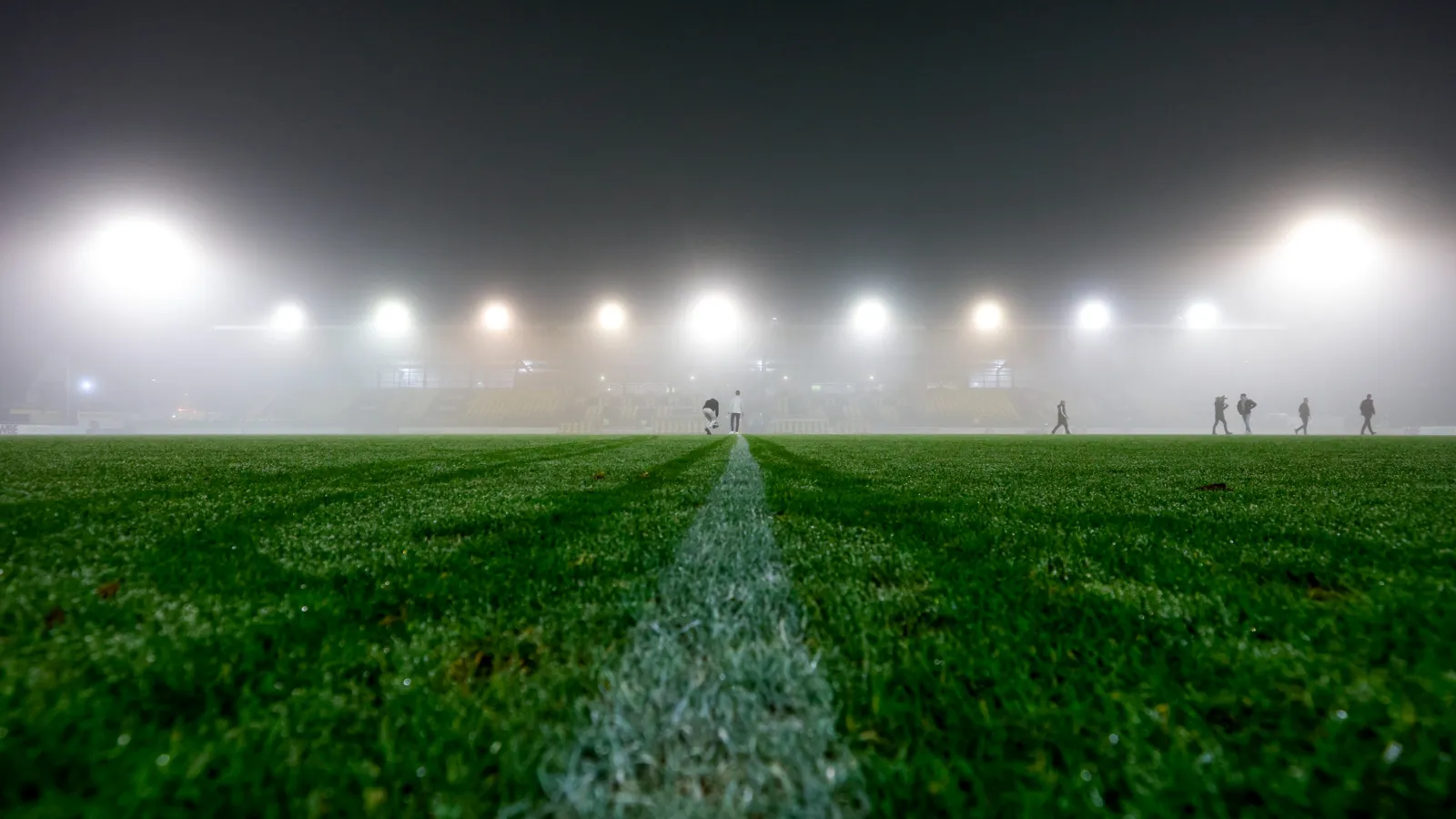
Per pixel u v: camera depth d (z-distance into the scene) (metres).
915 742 0.73
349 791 0.63
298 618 1.14
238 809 0.60
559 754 0.68
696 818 0.58
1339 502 2.90
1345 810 0.60
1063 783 0.65
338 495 3.13
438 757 0.68
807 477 4.31
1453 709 0.77
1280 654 0.96
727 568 1.52
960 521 2.29
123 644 1.00
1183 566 1.54
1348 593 1.33
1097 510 2.61
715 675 0.89
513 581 1.39
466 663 0.95
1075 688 0.85
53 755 0.68
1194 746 0.71
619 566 1.54
